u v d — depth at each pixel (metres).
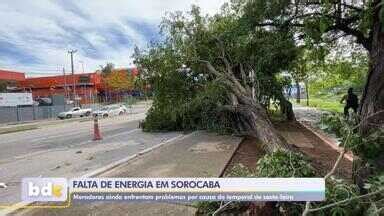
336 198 4.02
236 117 13.49
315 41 10.29
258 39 12.04
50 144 15.53
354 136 4.37
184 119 15.68
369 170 4.51
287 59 13.26
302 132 13.30
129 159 9.18
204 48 14.70
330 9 8.88
